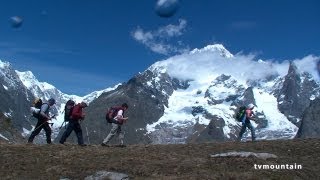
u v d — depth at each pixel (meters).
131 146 32.25
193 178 23.86
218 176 24.25
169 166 25.83
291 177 24.67
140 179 23.88
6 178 24.17
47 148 30.14
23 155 27.98
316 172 25.77
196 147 31.41
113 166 25.73
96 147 31.36
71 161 26.78
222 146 31.70
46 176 24.55
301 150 30.31
